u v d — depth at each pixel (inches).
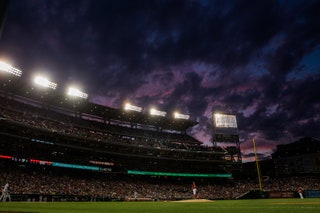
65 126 2229.3
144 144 2637.8
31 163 1871.3
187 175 2642.7
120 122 2844.5
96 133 2436.0
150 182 2532.0
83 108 2502.5
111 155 2383.1
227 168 2947.8
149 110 2760.8
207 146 3021.7
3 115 1721.2
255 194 2165.4
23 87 2059.5
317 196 1855.3
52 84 2108.8
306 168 3223.4
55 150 2074.3
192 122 3034.0
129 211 414.3
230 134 2925.7
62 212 385.4
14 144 1841.8
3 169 1702.8
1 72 1839.3
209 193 2484.0
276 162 3607.3
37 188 1663.4
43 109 2272.4
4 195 1256.2
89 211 425.1
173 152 2731.3
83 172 2230.6
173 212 354.0
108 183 2207.2
